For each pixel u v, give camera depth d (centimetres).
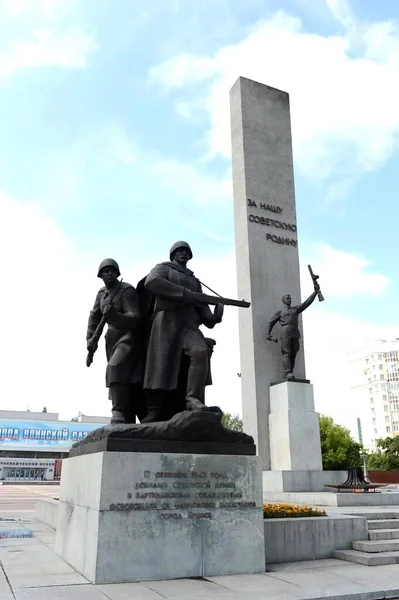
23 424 7044
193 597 544
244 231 2053
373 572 709
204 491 686
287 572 702
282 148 2241
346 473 1683
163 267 811
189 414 714
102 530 614
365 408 12231
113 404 775
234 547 684
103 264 806
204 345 785
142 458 661
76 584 589
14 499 2458
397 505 1298
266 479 1661
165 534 646
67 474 808
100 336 813
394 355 11856
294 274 2067
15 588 563
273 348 1916
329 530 844
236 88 2266
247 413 1873
